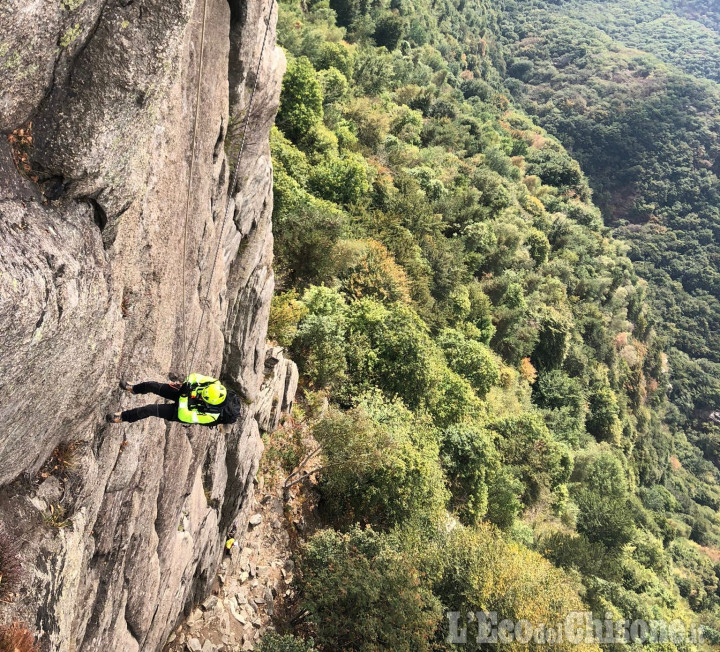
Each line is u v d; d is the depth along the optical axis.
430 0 139.25
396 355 25.25
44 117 4.36
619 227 175.88
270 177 11.54
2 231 3.89
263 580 15.48
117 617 7.53
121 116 4.76
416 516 19.80
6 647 4.39
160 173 6.27
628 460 72.50
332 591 14.67
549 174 115.19
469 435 27.84
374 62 67.00
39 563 4.93
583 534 38.88
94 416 5.88
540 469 36.78
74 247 4.67
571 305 80.94
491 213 66.69
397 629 14.53
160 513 8.48
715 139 191.00
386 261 30.45
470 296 46.97
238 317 11.70
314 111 35.00
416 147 62.28
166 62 4.91
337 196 34.31
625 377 88.56
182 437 8.38
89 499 5.88
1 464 4.53
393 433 20.80
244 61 8.27
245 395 12.85
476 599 18.62
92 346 5.09
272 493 17.58
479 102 121.31
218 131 7.83
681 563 61.88
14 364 3.94
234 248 10.66
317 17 63.38
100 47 4.41
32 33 3.87
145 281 6.39
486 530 21.11
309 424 20.47
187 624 12.76
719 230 172.25
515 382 48.31
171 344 7.68
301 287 25.06
